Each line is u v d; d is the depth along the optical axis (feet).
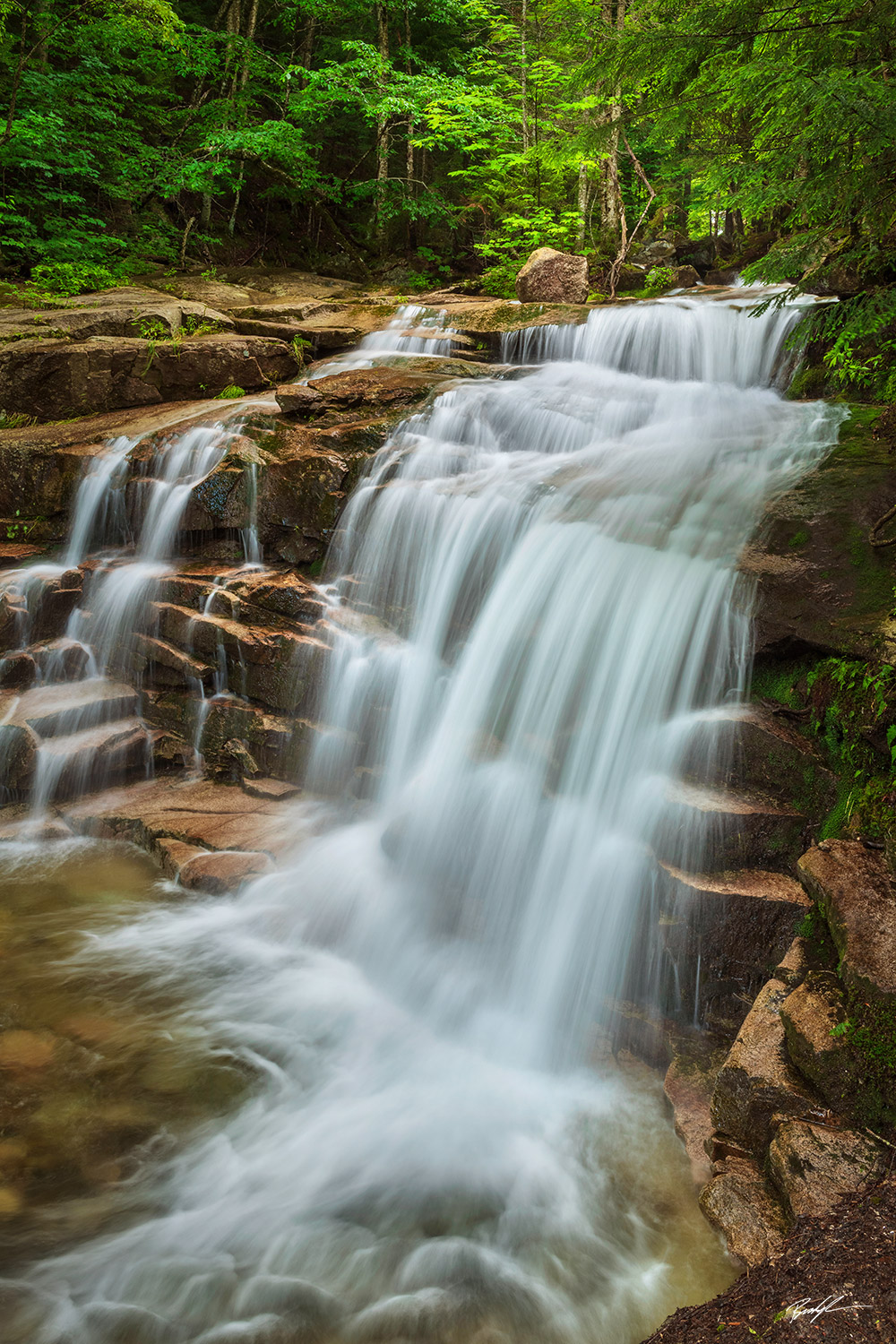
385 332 38.91
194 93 71.20
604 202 57.57
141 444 29.30
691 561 18.40
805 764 15.28
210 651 24.23
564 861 16.40
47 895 19.69
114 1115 13.37
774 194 16.42
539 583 20.53
